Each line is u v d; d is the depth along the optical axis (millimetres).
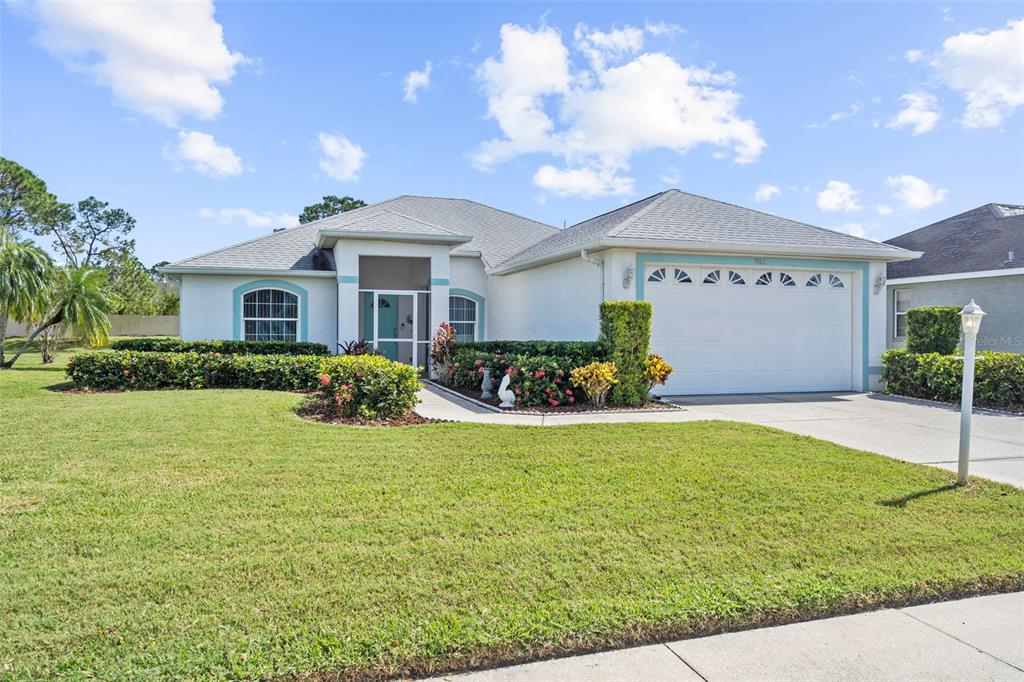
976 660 3186
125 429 7941
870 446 8023
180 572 3834
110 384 12414
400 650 3037
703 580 3863
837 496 5590
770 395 13414
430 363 17188
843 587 3803
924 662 3160
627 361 11273
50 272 17609
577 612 3418
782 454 7105
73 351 23797
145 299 42219
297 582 3738
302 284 17672
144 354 12789
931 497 5652
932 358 12789
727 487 5777
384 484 5750
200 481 5727
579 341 13625
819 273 14133
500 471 6250
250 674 2836
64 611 3334
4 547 4168
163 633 3137
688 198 15320
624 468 6406
